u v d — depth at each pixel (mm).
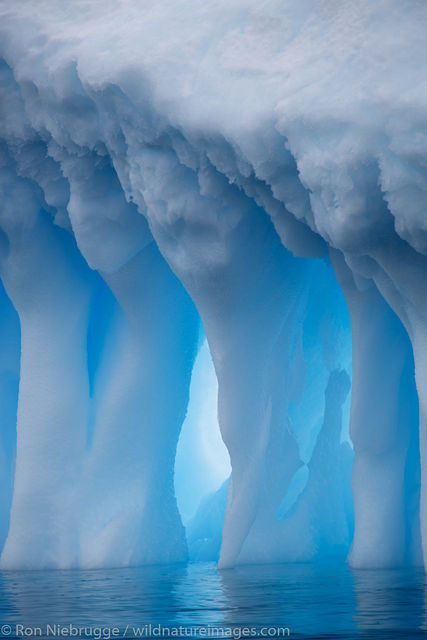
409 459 18656
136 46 16812
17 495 21375
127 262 20906
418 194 12977
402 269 14406
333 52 14227
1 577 17984
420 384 14562
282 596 12039
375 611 10109
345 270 17719
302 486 24016
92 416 21984
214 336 19188
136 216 19766
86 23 18656
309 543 21172
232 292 18781
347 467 24844
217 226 17672
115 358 22109
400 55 13289
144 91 16531
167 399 21922
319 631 8570
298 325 21438
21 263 21719
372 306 17781
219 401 19266
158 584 14672
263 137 14805
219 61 15859
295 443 21562
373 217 13844
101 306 23234
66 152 19312
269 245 18906
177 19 16984
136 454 21578
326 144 13656
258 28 15703
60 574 18516
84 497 21234
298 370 21984
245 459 19266
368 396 17859
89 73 17156
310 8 15234
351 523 24375
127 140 17672
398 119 12828
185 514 28422
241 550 20531
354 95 13438
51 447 21453
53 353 21875
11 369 25203
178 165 17344
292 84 14383
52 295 22000
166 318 21828
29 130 19781
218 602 11406
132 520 21078
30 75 18703
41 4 19500
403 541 17906
